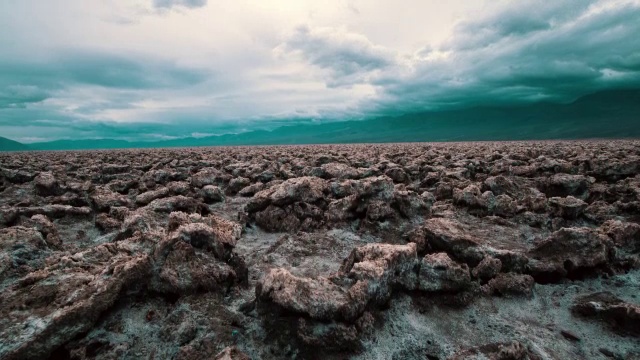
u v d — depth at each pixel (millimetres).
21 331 926
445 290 1317
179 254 1244
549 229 2061
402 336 1146
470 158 4938
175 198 2279
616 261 1521
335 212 2104
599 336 1159
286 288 1092
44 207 2164
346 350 1054
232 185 3184
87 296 1047
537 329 1204
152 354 1021
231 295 1306
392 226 2014
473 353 1051
